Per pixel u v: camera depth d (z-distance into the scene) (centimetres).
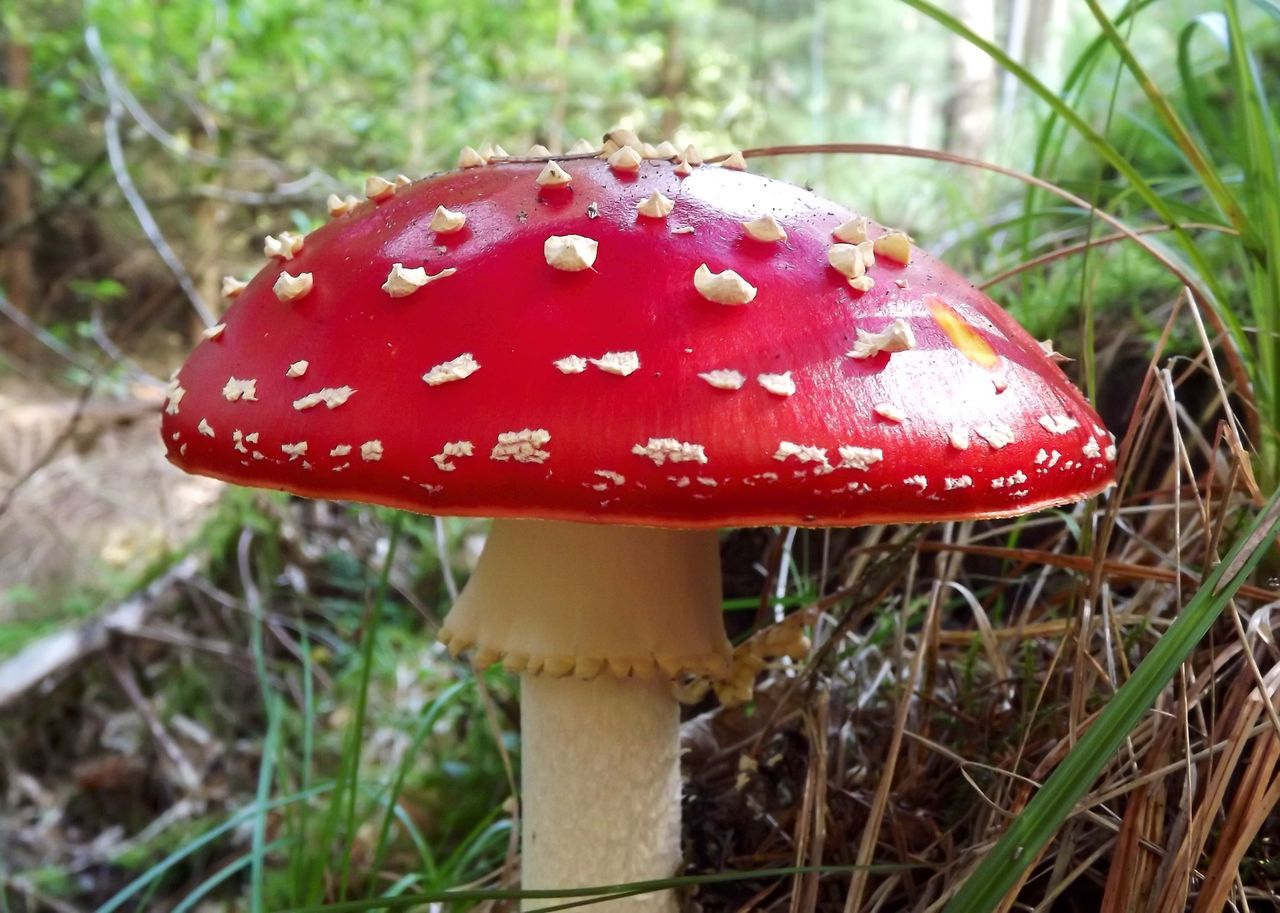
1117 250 23
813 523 9
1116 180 28
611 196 10
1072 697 13
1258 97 14
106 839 28
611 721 13
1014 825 10
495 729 17
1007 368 10
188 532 41
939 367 9
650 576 12
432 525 32
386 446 9
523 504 8
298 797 17
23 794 30
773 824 15
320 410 9
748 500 8
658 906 14
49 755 31
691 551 12
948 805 15
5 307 46
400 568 32
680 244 9
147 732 30
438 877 17
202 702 31
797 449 8
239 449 9
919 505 9
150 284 72
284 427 9
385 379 9
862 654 17
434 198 11
